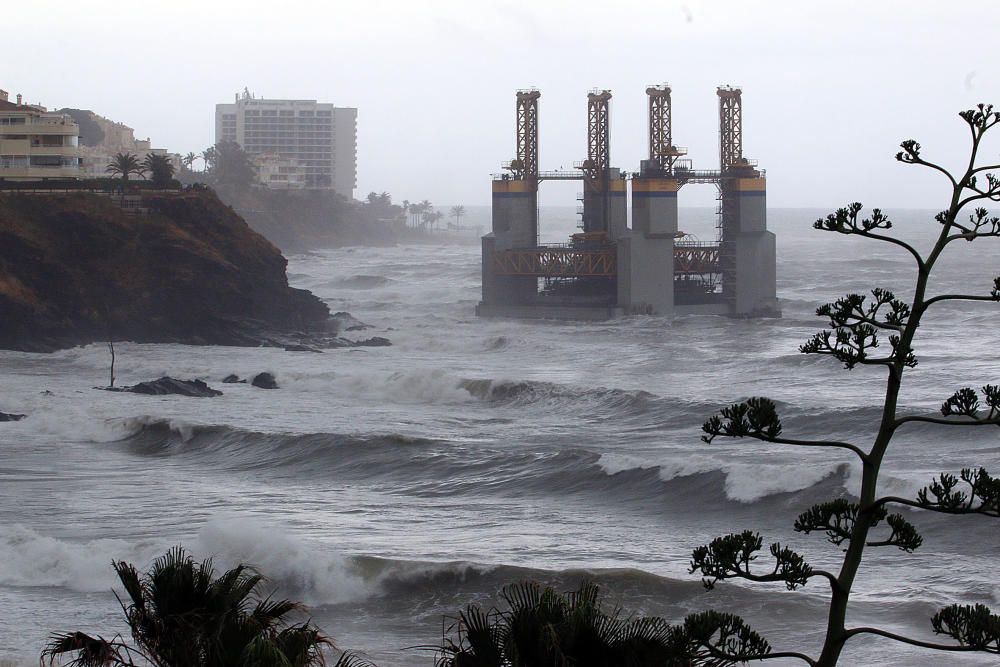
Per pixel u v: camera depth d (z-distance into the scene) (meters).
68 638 46.56
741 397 187.62
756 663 73.06
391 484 131.62
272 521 111.75
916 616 79.88
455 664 39.41
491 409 188.88
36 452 150.75
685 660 38.41
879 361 37.59
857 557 37.69
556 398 189.75
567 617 38.25
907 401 181.62
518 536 105.94
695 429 164.25
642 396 183.12
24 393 196.00
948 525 101.25
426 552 99.12
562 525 111.31
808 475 117.19
